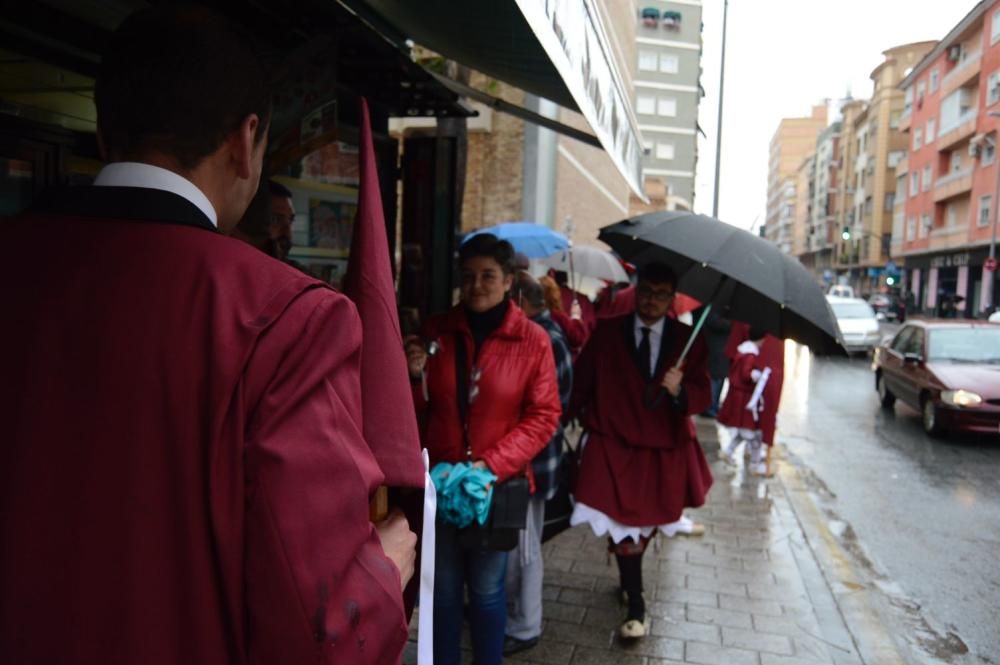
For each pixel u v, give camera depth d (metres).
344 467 0.99
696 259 3.46
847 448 9.09
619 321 3.84
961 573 5.06
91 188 1.07
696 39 62.22
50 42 2.78
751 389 7.33
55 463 0.95
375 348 1.30
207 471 0.93
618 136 3.83
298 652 0.91
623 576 3.72
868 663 3.57
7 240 1.05
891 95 62.91
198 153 1.08
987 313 32.78
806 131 149.38
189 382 0.95
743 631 3.85
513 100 11.63
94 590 0.93
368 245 1.35
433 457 2.93
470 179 11.97
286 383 0.97
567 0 2.21
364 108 1.42
